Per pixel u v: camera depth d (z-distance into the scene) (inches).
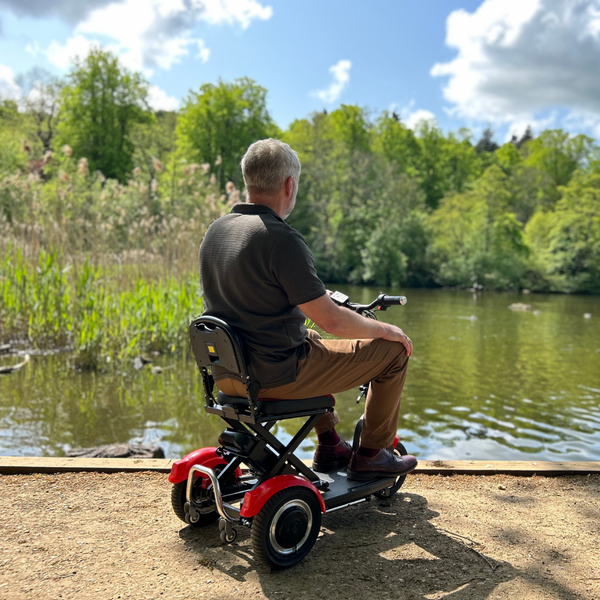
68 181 395.2
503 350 501.7
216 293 89.0
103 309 355.6
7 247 386.9
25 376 313.0
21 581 83.1
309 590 82.0
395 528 102.0
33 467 126.7
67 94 1688.0
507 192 1894.7
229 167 1657.2
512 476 128.3
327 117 1884.8
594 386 364.5
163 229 413.7
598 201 1822.1
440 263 1814.7
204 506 96.9
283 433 246.2
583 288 1753.2
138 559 90.2
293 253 83.8
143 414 259.6
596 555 92.6
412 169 2252.7
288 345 87.2
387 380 98.9
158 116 2079.2
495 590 82.0
